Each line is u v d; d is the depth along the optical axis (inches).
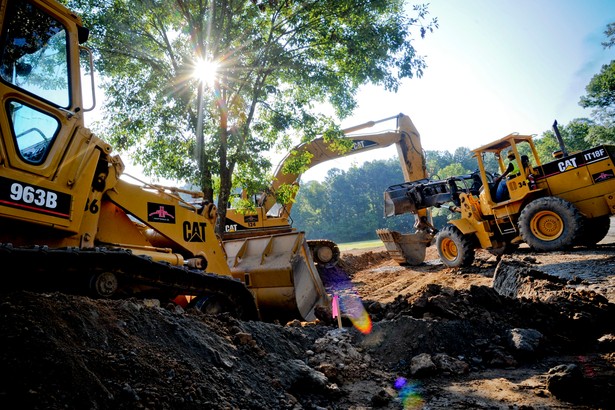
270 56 442.6
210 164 419.5
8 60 125.5
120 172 172.1
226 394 110.7
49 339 90.6
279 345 159.9
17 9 129.5
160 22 431.5
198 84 424.2
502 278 281.9
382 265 690.8
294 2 446.9
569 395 123.6
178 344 123.1
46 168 132.0
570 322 183.3
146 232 212.2
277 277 259.3
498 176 446.9
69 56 147.4
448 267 481.4
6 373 78.7
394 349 173.0
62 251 125.0
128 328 117.3
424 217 572.4
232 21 457.1
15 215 121.0
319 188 4183.1
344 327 199.8
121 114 421.7
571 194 380.5
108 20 408.5
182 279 178.5
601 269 284.8
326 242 556.4
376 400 128.3
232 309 211.0
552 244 372.2
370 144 616.7
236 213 507.2
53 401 78.1
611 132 1726.1
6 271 121.0
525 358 161.2
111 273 146.3
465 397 128.7
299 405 121.4
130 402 90.0
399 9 475.5
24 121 127.6
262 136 477.7
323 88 489.4
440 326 177.8
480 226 441.1
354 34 458.0
